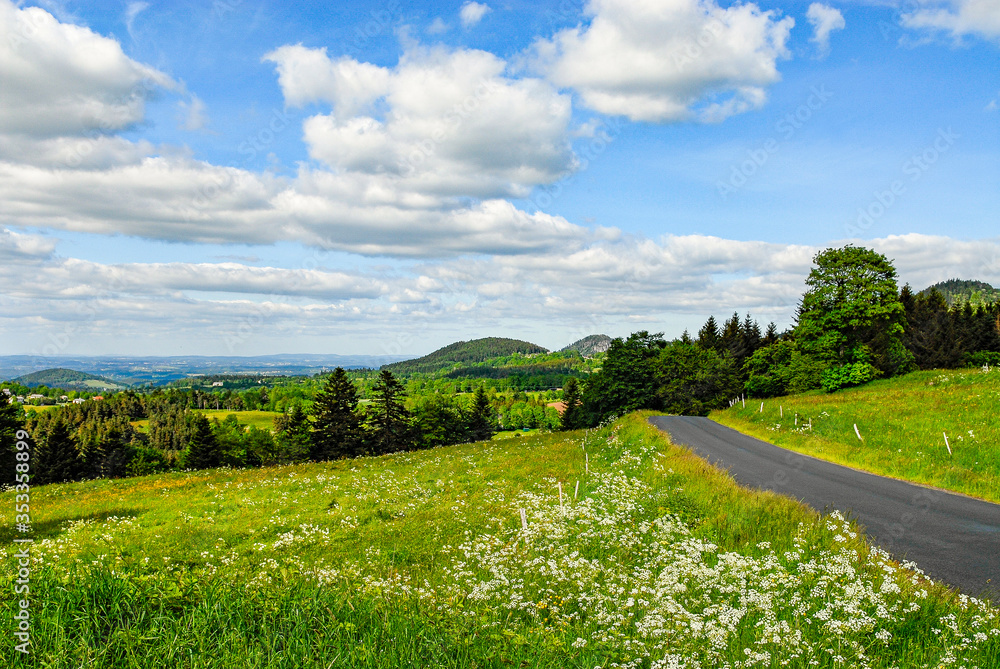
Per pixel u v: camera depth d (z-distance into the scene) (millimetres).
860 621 6770
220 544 14086
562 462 25953
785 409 35938
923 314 77000
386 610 6438
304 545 13711
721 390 68062
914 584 8328
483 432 103188
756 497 14250
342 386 74750
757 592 7949
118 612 5602
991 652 6266
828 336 56406
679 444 25656
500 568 9727
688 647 6312
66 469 67375
